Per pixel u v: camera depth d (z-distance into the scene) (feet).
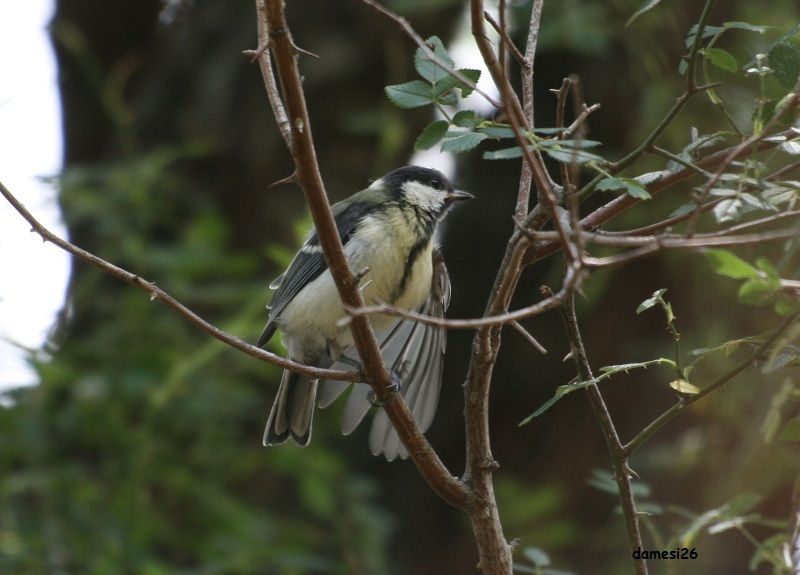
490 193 40.68
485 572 17.51
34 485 32.53
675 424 35.22
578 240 13.16
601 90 37.27
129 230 36.37
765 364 16.12
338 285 16.78
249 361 34.81
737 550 30.53
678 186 33.91
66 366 34.06
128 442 33.50
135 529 32.17
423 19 38.55
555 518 36.91
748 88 33.73
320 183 15.87
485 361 16.76
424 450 17.33
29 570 30.53
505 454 38.93
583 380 16.92
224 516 33.83
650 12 34.37
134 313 35.22
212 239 36.32
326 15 39.60
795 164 15.57
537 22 18.08
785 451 30.45
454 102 15.79
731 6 34.45
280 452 35.01
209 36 41.34
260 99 40.34
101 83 39.52
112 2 44.34
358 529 34.58
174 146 40.52
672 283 35.76
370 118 38.63
